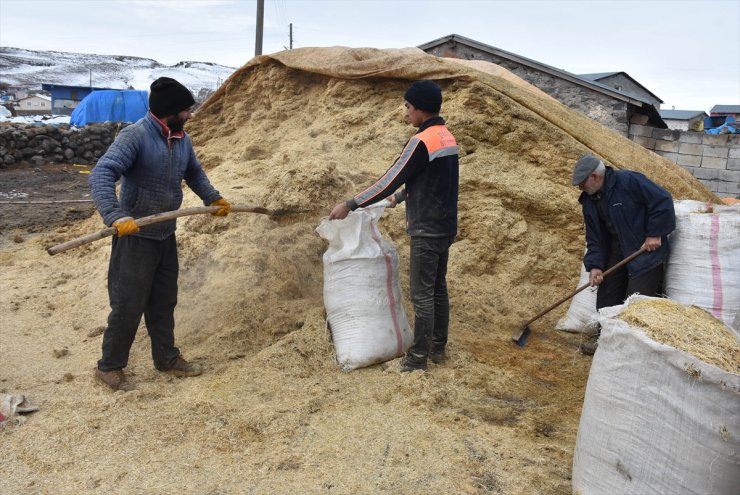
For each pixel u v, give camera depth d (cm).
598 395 258
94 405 350
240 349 430
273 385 376
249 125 822
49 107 5281
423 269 387
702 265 425
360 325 407
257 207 419
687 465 233
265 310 466
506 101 643
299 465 300
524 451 315
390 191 372
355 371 399
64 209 1103
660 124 1612
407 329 427
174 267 384
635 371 243
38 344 450
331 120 723
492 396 388
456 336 479
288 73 802
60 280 586
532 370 434
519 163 634
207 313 465
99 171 327
